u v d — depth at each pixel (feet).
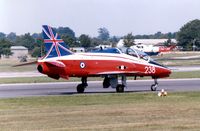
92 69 401.49
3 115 257.96
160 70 425.28
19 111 274.98
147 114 253.44
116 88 411.34
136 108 279.90
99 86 487.20
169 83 517.55
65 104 309.42
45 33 393.91
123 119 237.66
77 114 257.96
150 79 591.78
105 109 277.44
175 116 244.83
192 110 266.77
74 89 454.81
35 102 324.19
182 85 487.20
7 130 210.79
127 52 415.64
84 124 224.12
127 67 410.72
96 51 409.49
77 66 396.16
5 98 355.15
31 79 609.01
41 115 256.32
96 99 339.36
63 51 395.75
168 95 364.79
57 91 431.84
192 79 579.89
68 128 213.87
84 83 415.64
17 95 390.21
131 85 495.82
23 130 210.59
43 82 557.74
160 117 241.96
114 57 408.67
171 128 210.18
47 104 310.65
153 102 313.94
